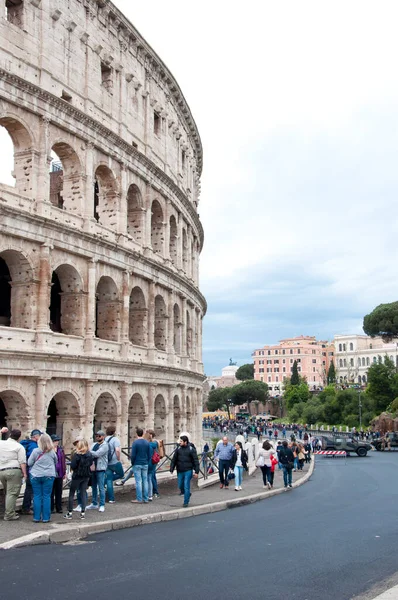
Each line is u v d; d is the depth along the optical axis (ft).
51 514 88.84
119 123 187.52
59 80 161.58
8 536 73.46
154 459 110.93
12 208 140.56
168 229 218.59
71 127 162.50
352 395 566.77
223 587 54.08
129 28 191.31
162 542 73.00
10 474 83.05
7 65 146.30
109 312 181.47
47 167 154.20
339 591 53.42
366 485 154.51
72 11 168.66
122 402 179.42
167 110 226.38
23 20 153.28
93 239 165.27
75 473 86.43
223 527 84.33
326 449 309.42
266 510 103.91
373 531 81.56
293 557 65.67
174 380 215.72
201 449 263.90
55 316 184.24
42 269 150.10
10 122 148.66
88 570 59.31
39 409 145.89
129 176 190.70
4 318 163.53
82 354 160.76
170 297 219.00
